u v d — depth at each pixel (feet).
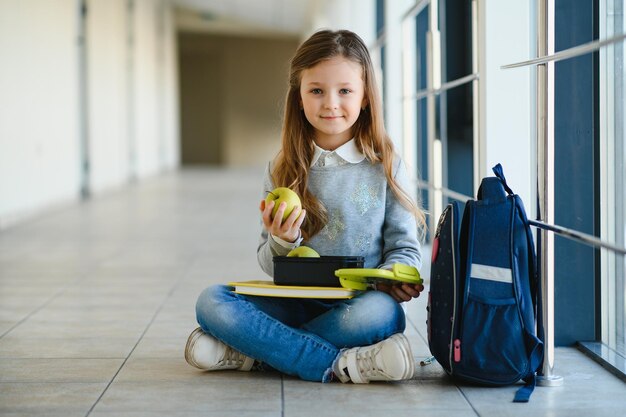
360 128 8.38
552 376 7.77
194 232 22.16
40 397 7.39
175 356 8.93
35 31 26.58
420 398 7.30
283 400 7.24
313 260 7.75
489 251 7.44
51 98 28.86
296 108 8.36
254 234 21.66
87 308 11.85
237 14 61.77
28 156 25.76
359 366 7.67
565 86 9.18
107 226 23.72
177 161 70.79
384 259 8.36
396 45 18.67
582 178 9.23
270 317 7.89
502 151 9.27
